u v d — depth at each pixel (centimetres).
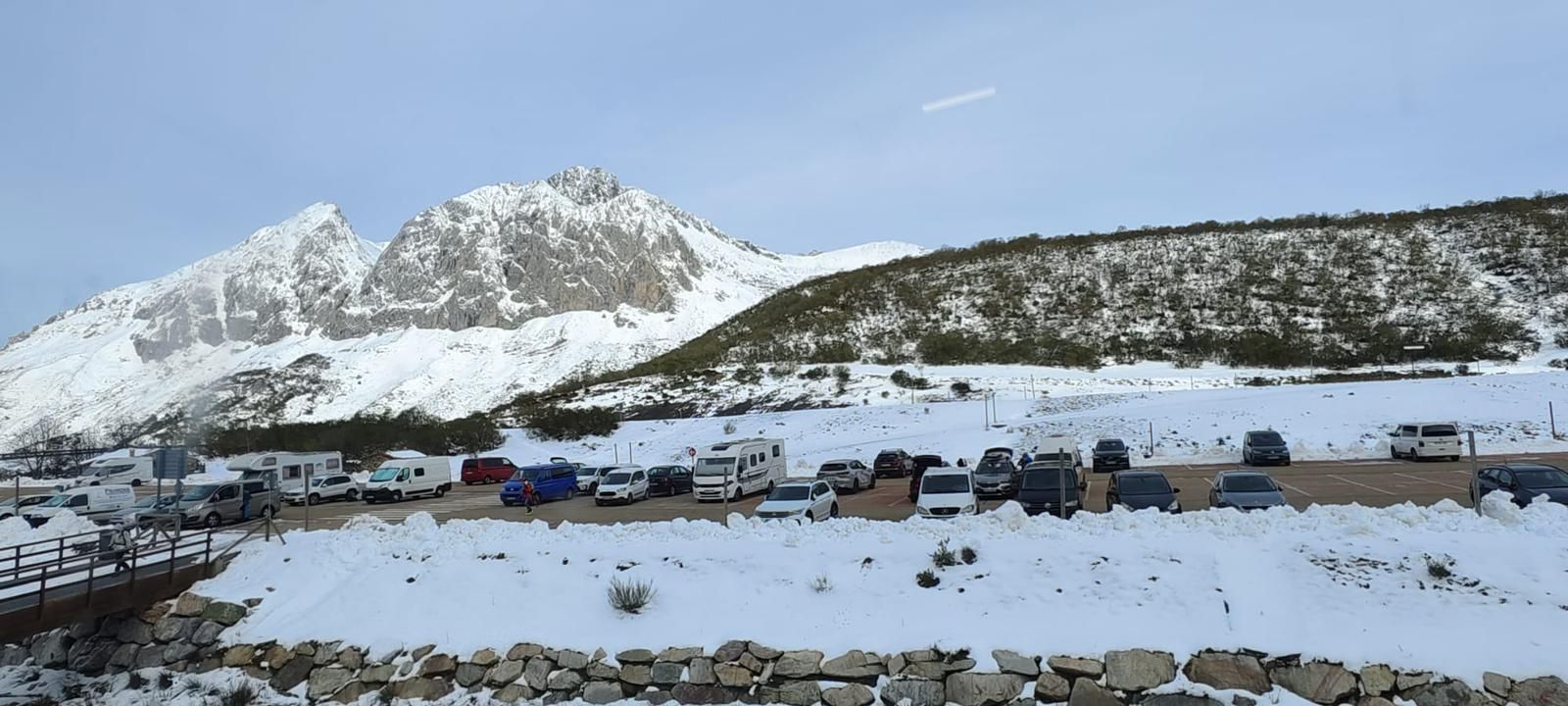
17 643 1727
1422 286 10175
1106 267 12456
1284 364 8481
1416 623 1155
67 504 3516
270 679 1492
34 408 17975
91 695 1555
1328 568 1271
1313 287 10688
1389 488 2628
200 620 1619
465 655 1420
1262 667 1140
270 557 1777
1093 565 1343
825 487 2247
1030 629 1247
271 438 7456
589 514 2950
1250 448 3725
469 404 14125
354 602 1578
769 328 12794
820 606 1363
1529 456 3475
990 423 5531
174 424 8975
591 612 1445
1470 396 4569
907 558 1434
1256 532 1376
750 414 7025
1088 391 7019
